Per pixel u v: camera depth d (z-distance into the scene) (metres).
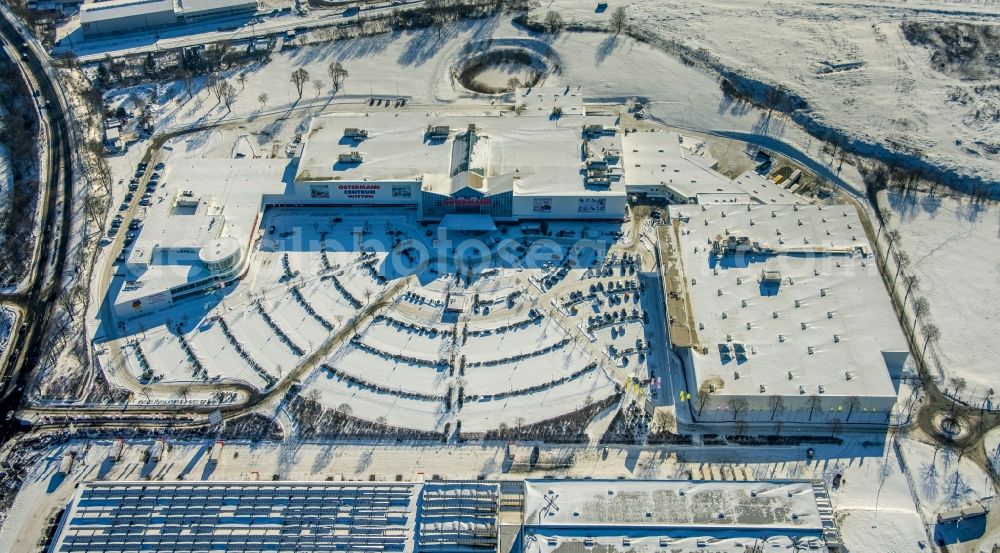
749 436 194.88
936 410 199.38
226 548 170.25
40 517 182.75
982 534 176.25
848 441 193.62
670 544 167.25
